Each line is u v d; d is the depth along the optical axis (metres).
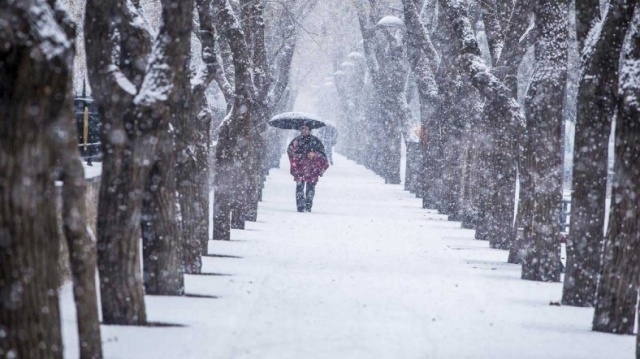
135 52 29.94
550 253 43.25
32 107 16.98
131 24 29.98
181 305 30.75
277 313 29.92
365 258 47.84
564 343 27.22
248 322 28.06
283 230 63.06
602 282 30.17
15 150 16.83
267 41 92.94
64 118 19.09
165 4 27.44
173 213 33.06
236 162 62.97
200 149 45.69
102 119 27.41
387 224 71.19
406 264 46.00
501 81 50.88
